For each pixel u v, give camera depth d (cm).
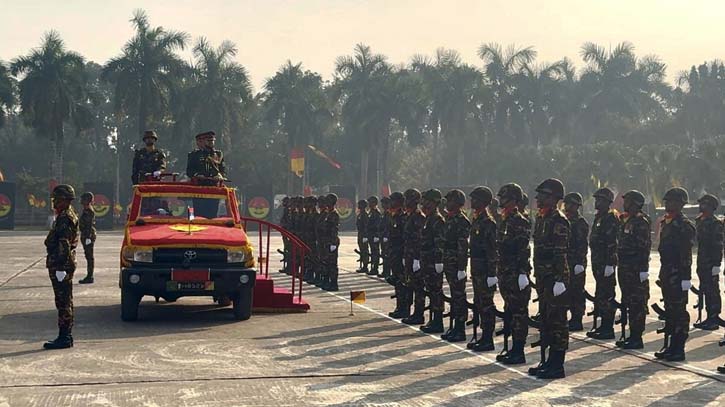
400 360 954
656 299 1673
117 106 6544
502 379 853
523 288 930
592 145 6631
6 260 2666
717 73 8425
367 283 1986
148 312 1385
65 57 6606
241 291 1270
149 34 6556
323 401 744
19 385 802
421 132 7056
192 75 6844
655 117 8656
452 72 6981
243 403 734
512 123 7475
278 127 9588
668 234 984
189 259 1218
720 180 5409
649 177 6041
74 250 1020
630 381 852
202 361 934
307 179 7894
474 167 7475
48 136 6644
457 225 1096
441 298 1173
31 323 1231
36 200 7056
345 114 7031
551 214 878
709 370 916
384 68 6994
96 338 1092
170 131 7562
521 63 7475
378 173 7162
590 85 7856
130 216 1333
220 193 1387
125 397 754
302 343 1067
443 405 735
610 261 1152
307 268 2047
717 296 1267
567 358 993
